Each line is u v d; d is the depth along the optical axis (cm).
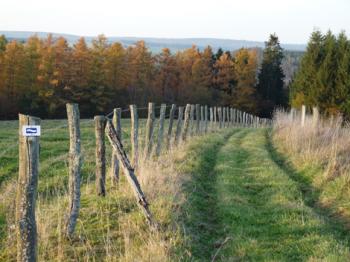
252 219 962
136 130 1266
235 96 8600
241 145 2273
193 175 1330
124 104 7212
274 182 1304
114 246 745
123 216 875
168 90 8169
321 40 4441
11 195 1012
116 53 6994
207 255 770
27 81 6094
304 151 1702
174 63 8250
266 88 9212
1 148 1789
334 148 1534
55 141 2106
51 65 6194
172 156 1501
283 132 2466
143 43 7562
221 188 1211
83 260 716
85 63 6612
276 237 859
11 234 793
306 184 1350
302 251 785
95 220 875
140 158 1285
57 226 841
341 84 3806
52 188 1169
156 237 752
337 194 1155
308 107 4019
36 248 594
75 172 826
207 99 8244
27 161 576
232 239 834
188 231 834
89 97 6669
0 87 5978
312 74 4347
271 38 9412
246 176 1409
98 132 1003
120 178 1158
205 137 2458
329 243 802
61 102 6322
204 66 8425
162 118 1584
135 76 7400
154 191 985
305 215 972
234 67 8688
